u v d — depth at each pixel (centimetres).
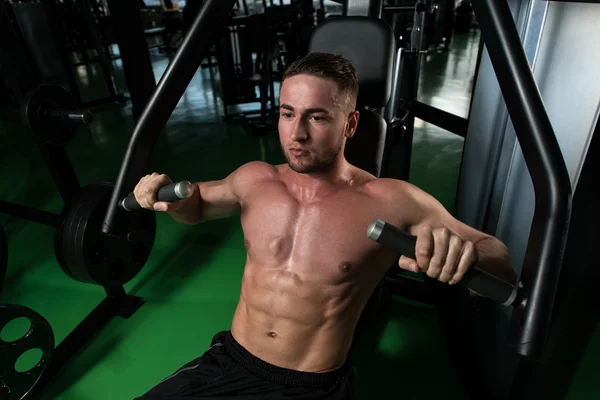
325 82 73
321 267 80
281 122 77
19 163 319
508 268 70
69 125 137
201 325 158
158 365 142
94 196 139
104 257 148
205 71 623
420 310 162
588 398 126
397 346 145
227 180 97
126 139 361
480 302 111
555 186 54
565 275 76
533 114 56
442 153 316
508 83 59
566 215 53
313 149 75
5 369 113
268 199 86
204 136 369
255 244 86
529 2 81
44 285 184
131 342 151
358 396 127
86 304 172
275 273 83
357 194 81
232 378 88
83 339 148
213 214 100
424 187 262
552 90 77
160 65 648
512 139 91
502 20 59
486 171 102
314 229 81
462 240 54
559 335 85
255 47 360
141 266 167
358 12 113
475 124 108
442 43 799
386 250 82
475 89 107
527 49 84
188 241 213
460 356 130
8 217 240
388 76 110
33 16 374
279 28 478
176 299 172
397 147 163
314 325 83
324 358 85
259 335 88
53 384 135
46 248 211
